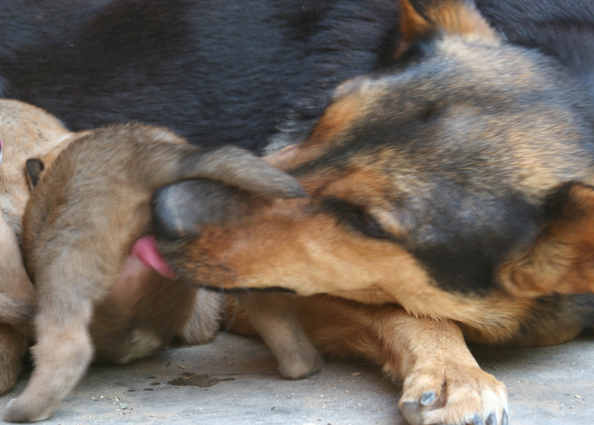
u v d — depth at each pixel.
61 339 1.08
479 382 1.07
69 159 1.14
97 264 1.11
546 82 1.15
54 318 1.09
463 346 1.13
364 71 1.27
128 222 1.12
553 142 1.12
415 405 1.05
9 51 1.39
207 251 1.11
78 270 1.10
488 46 1.18
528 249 1.12
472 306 1.14
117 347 1.17
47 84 1.38
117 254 1.12
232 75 1.34
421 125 1.12
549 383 1.14
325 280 1.13
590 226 1.10
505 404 1.06
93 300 1.10
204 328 1.24
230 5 1.36
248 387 1.13
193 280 1.12
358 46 1.29
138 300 1.15
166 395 1.12
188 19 1.36
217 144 1.34
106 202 1.11
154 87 1.36
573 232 1.11
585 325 1.22
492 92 1.14
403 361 1.13
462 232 1.11
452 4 1.21
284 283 1.12
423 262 1.12
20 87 1.38
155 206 1.10
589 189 1.10
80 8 1.42
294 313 1.16
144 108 1.36
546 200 1.11
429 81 1.15
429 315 1.15
